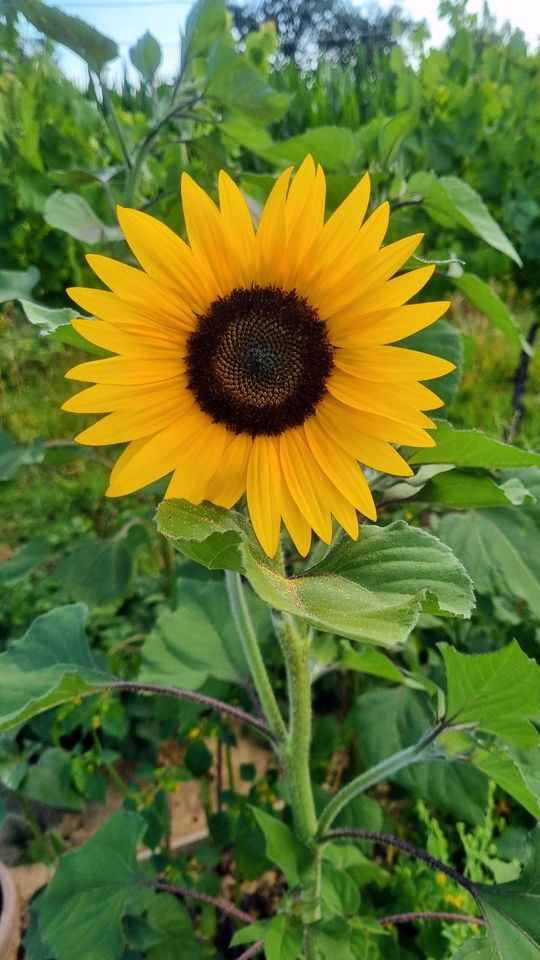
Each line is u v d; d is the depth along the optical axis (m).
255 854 0.47
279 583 0.23
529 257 0.95
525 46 1.45
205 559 0.22
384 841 0.34
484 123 1.02
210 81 0.40
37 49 0.72
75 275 0.93
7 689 0.34
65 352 1.17
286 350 0.27
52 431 1.09
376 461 0.27
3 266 0.90
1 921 0.43
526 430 0.96
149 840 0.45
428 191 0.40
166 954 0.41
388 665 0.38
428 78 1.09
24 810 0.51
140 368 0.26
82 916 0.37
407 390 0.26
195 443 0.27
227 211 0.25
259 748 0.66
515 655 0.27
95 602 0.52
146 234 0.25
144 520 0.55
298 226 0.26
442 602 0.23
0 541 0.90
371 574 0.24
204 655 0.44
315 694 0.65
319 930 0.33
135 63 0.44
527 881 0.31
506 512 0.41
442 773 0.43
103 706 0.50
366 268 0.26
